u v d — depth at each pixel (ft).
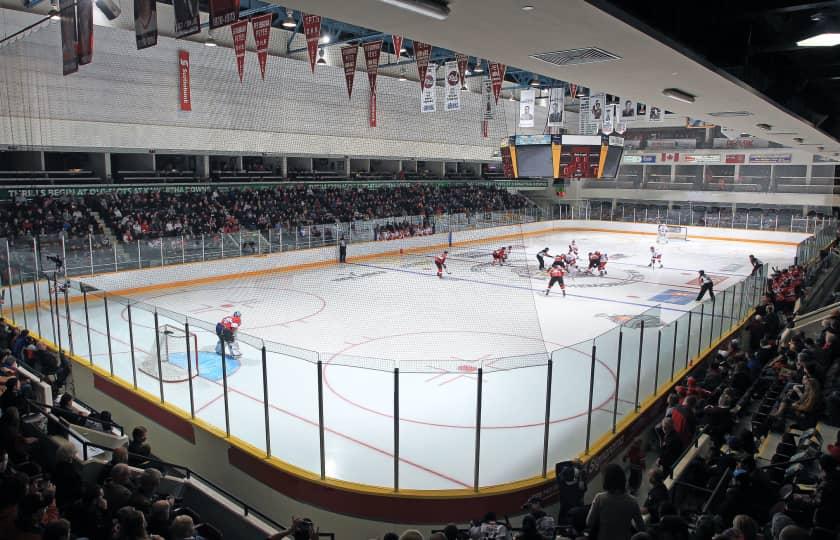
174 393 39.81
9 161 91.40
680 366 43.19
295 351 45.14
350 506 28.53
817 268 70.74
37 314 50.14
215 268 85.35
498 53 17.75
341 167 134.21
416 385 41.81
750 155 152.35
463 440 33.65
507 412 36.60
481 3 13.01
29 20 73.20
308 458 31.42
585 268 99.50
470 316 63.46
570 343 54.19
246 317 64.08
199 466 34.96
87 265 71.97
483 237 129.59
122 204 89.10
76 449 26.14
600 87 23.39
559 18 14.11
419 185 142.00
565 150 111.96
